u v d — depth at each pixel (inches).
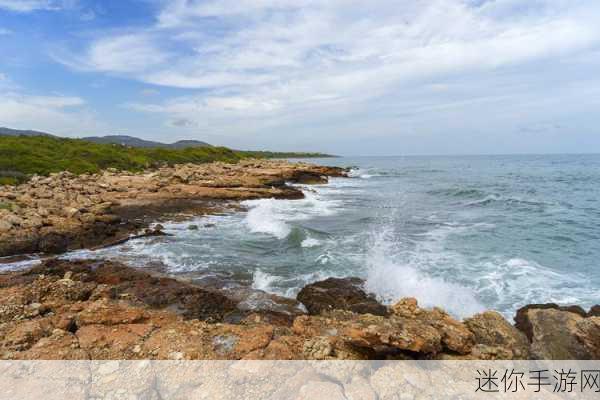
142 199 949.2
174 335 218.7
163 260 471.5
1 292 291.1
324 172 2225.6
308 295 328.8
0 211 605.0
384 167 3469.5
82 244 538.3
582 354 183.6
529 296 335.0
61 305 271.3
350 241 557.3
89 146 2007.9
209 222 745.0
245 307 316.5
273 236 606.5
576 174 1828.2
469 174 2174.0
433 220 727.7
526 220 683.4
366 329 199.0
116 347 203.6
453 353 199.5
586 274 387.5
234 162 2837.1
